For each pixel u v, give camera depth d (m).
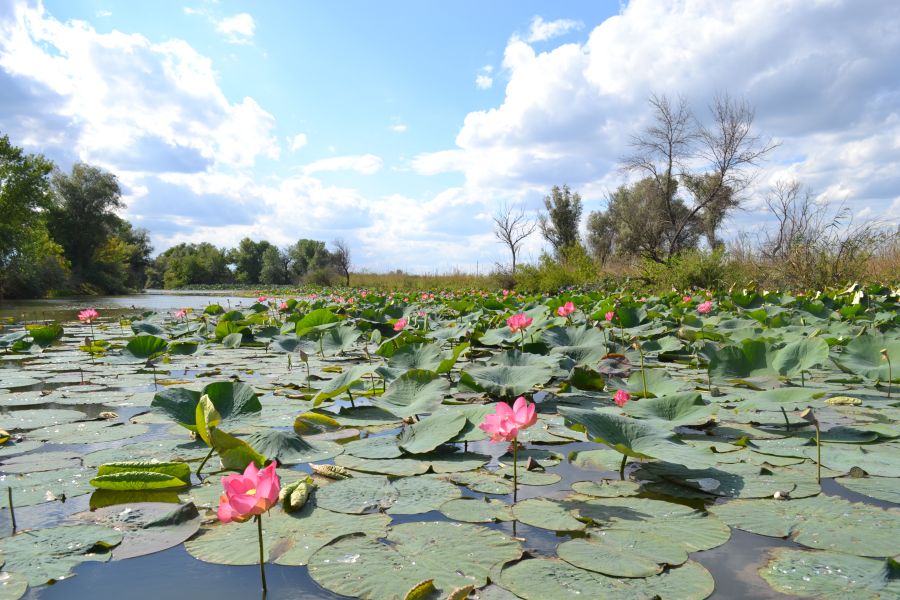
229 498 1.34
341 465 2.40
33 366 5.51
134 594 1.37
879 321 5.95
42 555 1.57
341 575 1.45
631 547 1.60
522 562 1.51
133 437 2.90
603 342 4.64
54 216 35.59
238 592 1.38
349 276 39.53
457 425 2.61
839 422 3.01
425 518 1.84
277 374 4.98
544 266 20.44
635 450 2.17
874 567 1.46
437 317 9.61
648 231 21.69
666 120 20.39
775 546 1.63
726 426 3.03
